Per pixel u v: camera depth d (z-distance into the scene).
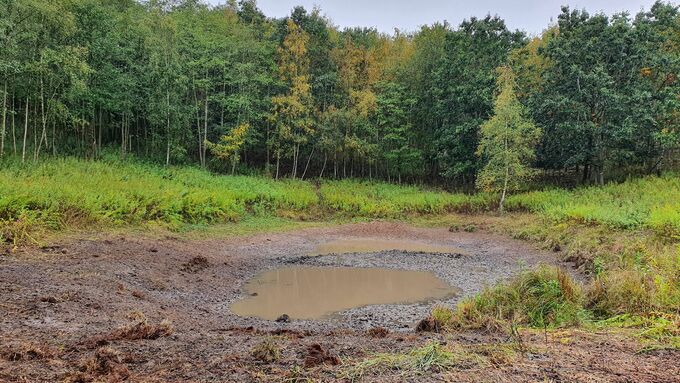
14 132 24.34
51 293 6.95
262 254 15.39
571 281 7.34
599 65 28.06
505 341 4.80
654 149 29.88
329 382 3.33
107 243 11.86
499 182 27.00
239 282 11.54
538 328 6.00
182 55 29.42
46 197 12.93
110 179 19.50
